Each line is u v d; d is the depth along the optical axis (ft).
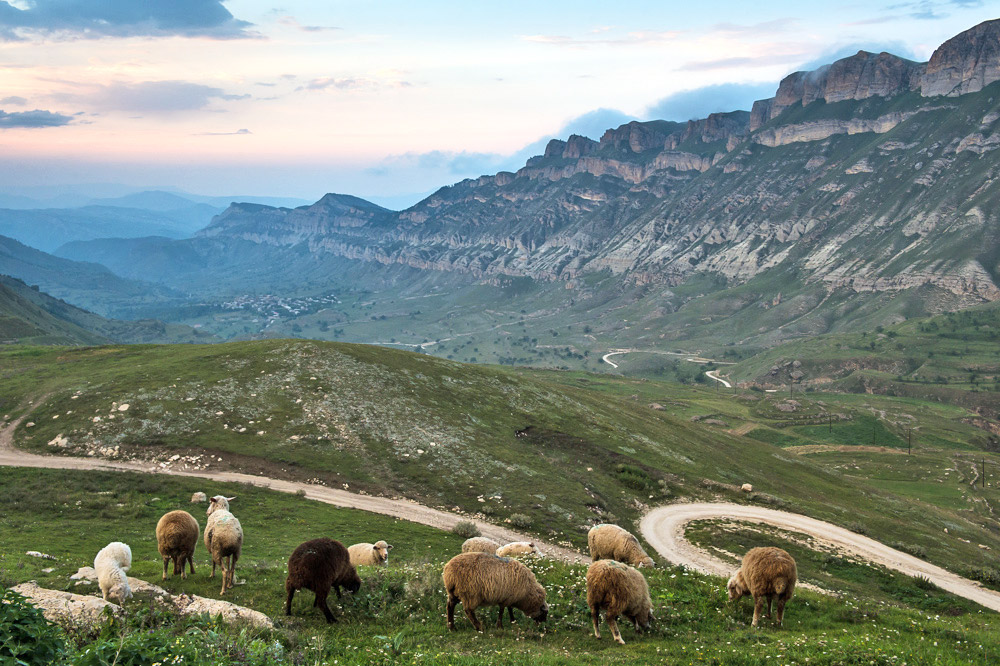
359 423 234.38
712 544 184.85
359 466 207.62
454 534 167.53
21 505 147.74
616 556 99.04
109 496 161.68
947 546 232.32
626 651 58.13
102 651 37.32
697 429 384.68
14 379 262.06
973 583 183.42
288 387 252.42
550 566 93.97
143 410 221.46
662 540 186.80
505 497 200.54
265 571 85.05
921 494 453.58
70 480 171.01
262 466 199.41
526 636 61.31
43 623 37.42
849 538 209.87
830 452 581.12
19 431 210.79
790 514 230.89
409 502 190.60
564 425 290.97
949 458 598.34
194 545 80.89
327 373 269.64
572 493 212.23
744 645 62.03
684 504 227.81
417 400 267.80
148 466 192.03
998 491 484.74
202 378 252.62
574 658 53.67
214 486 177.68
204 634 46.88
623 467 249.96
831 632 70.38
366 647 53.62
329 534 148.97
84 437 204.74
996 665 63.57
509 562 62.69
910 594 161.68
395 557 134.00
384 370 288.71
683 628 67.92
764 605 77.61
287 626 58.59
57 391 240.53
